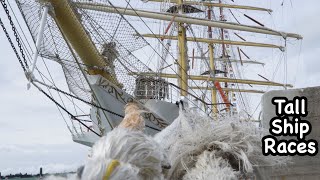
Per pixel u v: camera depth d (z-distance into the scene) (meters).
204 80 36.28
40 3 10.45
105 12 13.06
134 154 0.86
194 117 1.36
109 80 13.33
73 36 11.57
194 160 1.19
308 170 5.68
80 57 12.47
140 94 14.02
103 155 0.85
